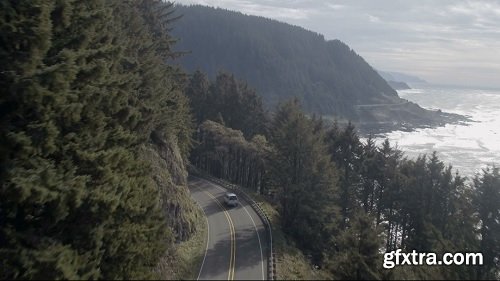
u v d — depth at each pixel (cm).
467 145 14550
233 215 3991
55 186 1602
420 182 3950
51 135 1641
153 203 2184
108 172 1906
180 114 4056
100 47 2177
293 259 2969
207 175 5906
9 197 1496
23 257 1472
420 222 3784
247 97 7781
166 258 2536
